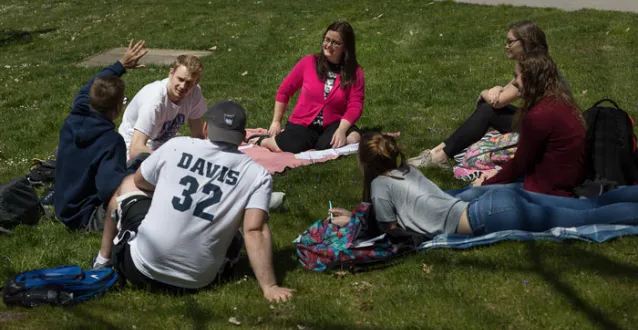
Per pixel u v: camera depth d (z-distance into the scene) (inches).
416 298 193.3
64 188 252.7
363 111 432.1
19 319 188.5
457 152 308.0
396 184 221.8
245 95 500.7
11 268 226.7
